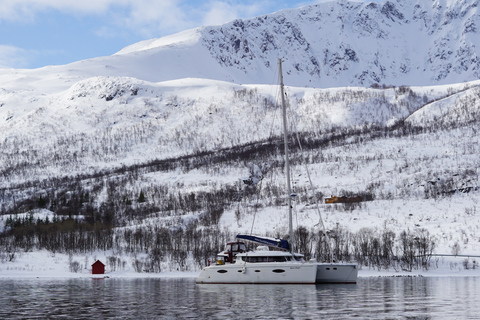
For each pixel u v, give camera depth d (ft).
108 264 513.45
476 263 470.80
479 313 172.65
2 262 511.40
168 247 556.51
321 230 591.78
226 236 615.57
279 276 274.77
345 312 176.04
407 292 245.86
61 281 369.91
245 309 184.34
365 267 470.39
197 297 223.71
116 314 176.14
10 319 167.32
